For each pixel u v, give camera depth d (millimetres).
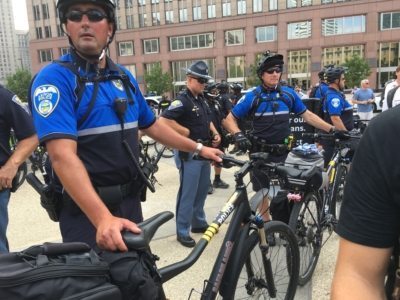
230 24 55281
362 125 5922
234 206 2400
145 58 61094
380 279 1062
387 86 7617
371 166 1021
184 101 4324
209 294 2244
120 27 61750
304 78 52688
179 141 2588
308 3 51250
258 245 2561
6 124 2865
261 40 54375
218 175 6758
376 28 48562
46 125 1822
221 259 2305
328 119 5496
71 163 1765
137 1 60250
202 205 4637
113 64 2195
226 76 56906
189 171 4172
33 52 65625
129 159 2145
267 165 2752
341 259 1089
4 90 2855
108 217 1639
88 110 1993
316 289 3314
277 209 3438
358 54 47938
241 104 4203
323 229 3717
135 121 2227
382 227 1025
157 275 1707
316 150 3633
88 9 2006
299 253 3000
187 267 2055
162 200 6152
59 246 1433
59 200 2117
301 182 3229
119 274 1480
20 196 6699
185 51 58656
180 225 4301
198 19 57250
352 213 1063
